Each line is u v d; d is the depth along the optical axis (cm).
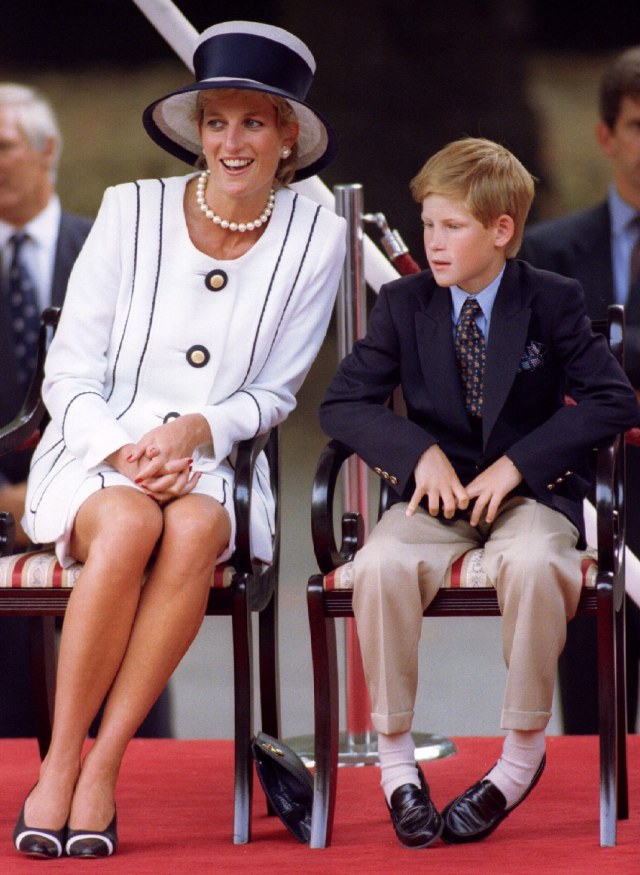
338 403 1033
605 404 981
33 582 982
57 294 1928
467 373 1021
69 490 992
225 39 1044
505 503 1009
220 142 1034
